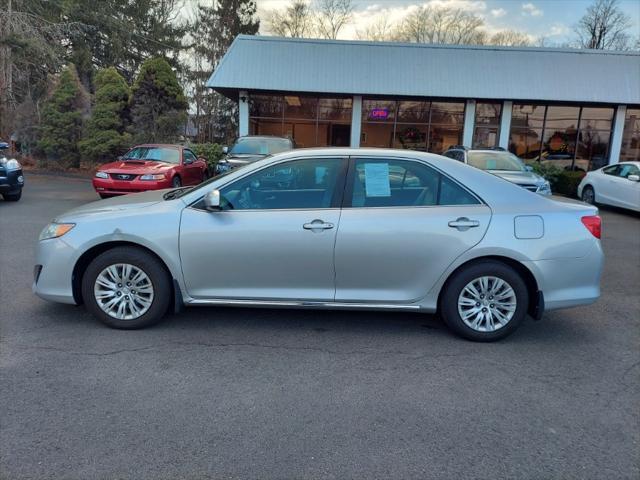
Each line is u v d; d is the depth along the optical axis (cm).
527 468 260
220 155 1825
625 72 1850
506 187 431
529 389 347
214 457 263
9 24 1897
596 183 1405
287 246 412
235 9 3316
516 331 459
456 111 1962
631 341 441
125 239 416
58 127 1920
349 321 469
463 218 412
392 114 1975
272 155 434
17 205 1133
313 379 353
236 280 422
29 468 250
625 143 1981
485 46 1906
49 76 2114
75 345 396
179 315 471
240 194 425
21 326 431
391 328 455
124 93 1911
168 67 1867
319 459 264
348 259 414
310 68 1842
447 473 255
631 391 347
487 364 385
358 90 1814
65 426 286
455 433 291
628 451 277
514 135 1967
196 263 417
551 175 1734
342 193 421
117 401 315
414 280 419
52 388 328
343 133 1986
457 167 430
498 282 420
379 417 306
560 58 1877
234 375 355
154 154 1314
